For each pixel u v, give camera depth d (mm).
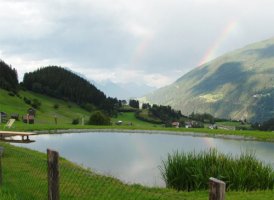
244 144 52312
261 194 17656
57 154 10898
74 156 38094
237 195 17438
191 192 18203
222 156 21188
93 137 60000
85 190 15969
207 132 68562
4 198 14422
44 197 14969
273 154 39938
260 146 49500
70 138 57188
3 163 23797
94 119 106000
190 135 68062
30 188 16672
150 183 23781
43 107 198125
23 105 168875
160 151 42938
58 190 10953
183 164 20516
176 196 17000
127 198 14977
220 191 6520
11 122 66250
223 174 19438
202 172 19703
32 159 25438
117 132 72688
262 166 21281
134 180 24828
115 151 42562
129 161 34531
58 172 10938
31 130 62969
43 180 18516
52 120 146875
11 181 18266
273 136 60594
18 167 22328
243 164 20531
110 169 29859
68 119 172500
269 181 19781
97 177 18172
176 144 51500
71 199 14656
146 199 15219
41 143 49219
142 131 74062
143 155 39156
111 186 16781
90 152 41500
